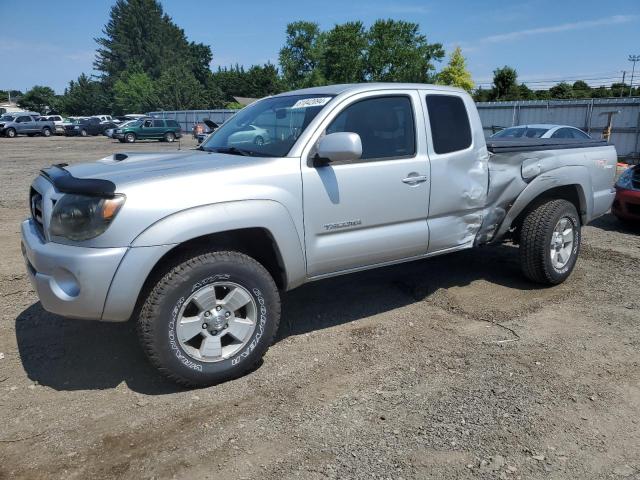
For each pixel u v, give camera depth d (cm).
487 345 414
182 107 8875
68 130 4494
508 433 303
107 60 11212
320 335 433
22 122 4416
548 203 530
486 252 672
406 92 439
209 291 340
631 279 573
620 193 824
